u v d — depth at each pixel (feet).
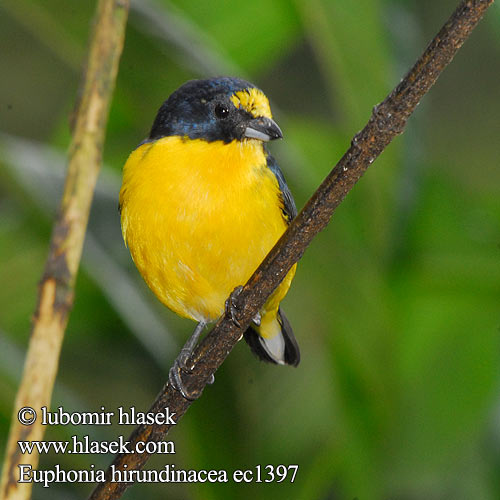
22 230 32.35
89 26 27.50
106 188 30.30
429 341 35.94
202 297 29.55
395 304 35.12
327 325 30.09
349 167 19.38
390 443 34.73
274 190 28.94
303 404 31.07
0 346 28.76
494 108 55.26
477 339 35.96
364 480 32.48
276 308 30.27
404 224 30.37
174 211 27.68
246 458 30.04
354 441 31.73
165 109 29.37
